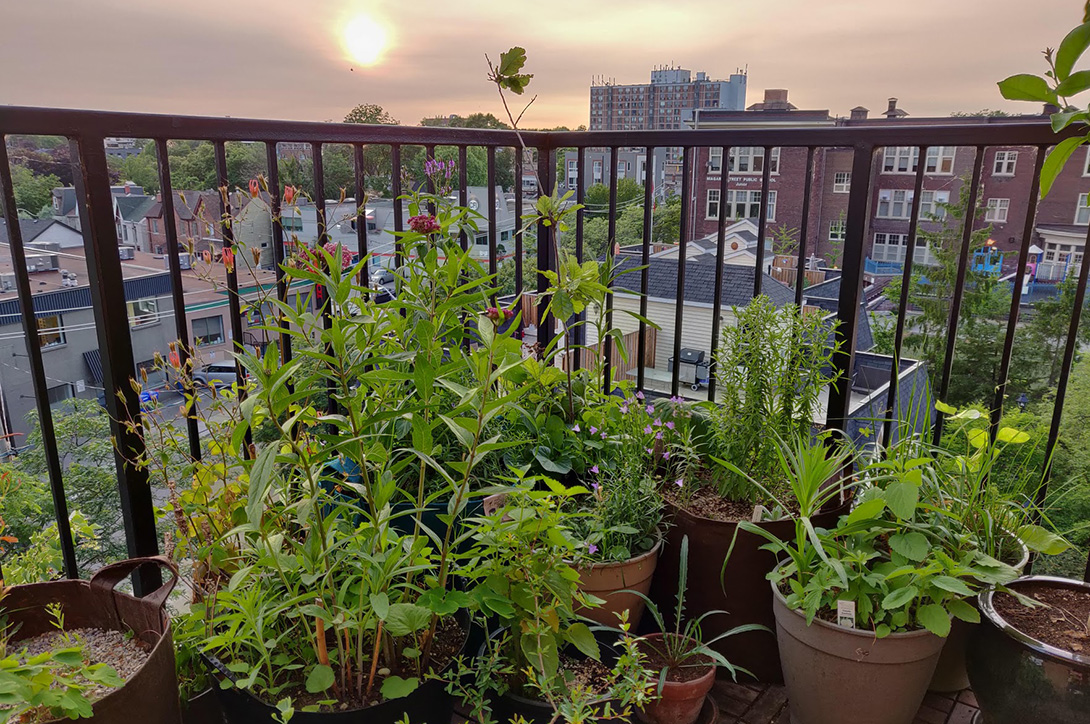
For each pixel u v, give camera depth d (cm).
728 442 206
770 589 188
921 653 152
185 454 167
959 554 163
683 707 164
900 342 203
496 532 140
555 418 219
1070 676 137
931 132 186
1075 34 130
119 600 142
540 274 269
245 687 129
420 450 136
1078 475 186
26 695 99
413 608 133
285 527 158
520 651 158
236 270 174
